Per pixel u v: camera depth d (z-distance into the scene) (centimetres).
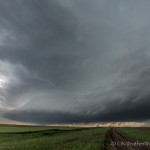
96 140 3972
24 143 4397
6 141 5450
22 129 11444
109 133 7162
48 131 9825
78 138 5000
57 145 3444
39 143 4028
